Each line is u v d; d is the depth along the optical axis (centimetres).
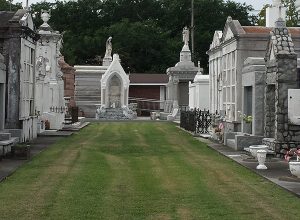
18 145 1942
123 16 9662
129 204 1157
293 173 1454
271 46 2142
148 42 8675
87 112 6475
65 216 1042
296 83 2038
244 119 2388
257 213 1078
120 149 2375
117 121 5081
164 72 8575
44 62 3338
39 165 1755
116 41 8725
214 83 3369
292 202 1181
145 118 5884
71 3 9512
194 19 9088
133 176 1548
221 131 2706
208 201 1195
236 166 1780
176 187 1368
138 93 7444
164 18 9494
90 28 9344
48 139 2822
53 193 1270
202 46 8619
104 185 1386
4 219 1020
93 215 1052
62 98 3988
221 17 9019
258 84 2258
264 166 1695
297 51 2734
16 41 2486
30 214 1059
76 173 1588
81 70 6788
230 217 1045
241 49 2711
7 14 2589
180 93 5653
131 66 8725
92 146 2477
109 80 5831
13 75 2483
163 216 1052
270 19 2970
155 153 2212
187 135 3231
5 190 1305
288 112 2014
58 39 3888
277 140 2014
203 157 2053
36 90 3105
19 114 2488
